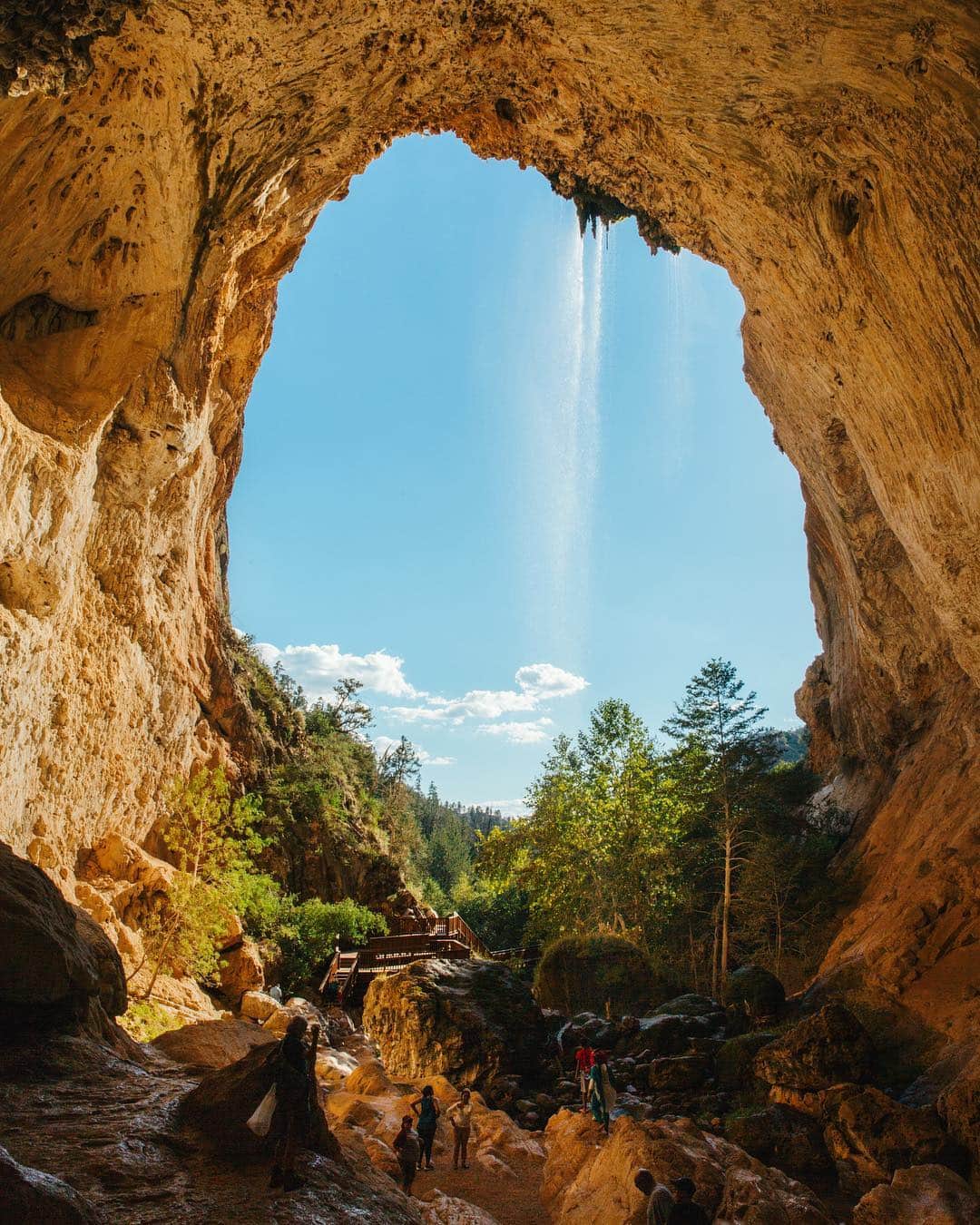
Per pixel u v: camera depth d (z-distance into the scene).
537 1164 14.00
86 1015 9.39
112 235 17.64
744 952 28.81
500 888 35.75
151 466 21.83
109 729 22.88
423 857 64.56
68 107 14.87
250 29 13.91
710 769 30.34
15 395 17.22
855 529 27.06
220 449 31.20
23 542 16.19
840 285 16.02
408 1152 11.58
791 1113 14.84
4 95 9.06
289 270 24.27
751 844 28.88
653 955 28.53
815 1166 13.62
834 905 26.92
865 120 13.52
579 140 17.41
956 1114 12.81
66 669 20.81
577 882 32.44
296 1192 6.43
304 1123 6.57
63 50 8.83
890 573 27.17
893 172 13.79
